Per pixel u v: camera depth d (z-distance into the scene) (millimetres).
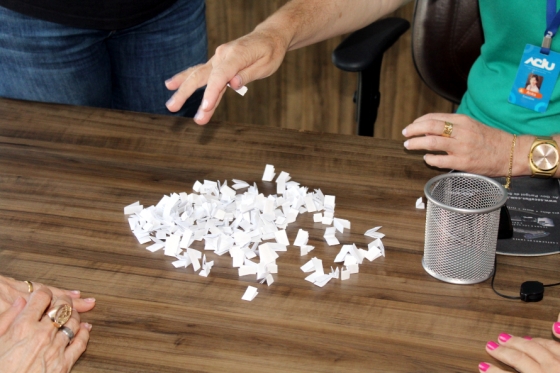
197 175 1482
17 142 1553
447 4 1730
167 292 1261
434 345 1191
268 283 1274
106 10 1638
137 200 1425
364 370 1160
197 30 1834
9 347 1161
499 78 1592
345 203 1418
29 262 1305
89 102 1790
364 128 1803
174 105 1415
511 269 1295
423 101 2506
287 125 2730
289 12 1543
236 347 1186
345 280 1279
